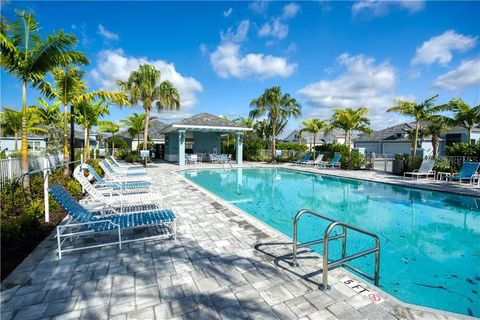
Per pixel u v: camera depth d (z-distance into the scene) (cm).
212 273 348
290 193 1114
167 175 1421
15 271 346
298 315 263
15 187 640
